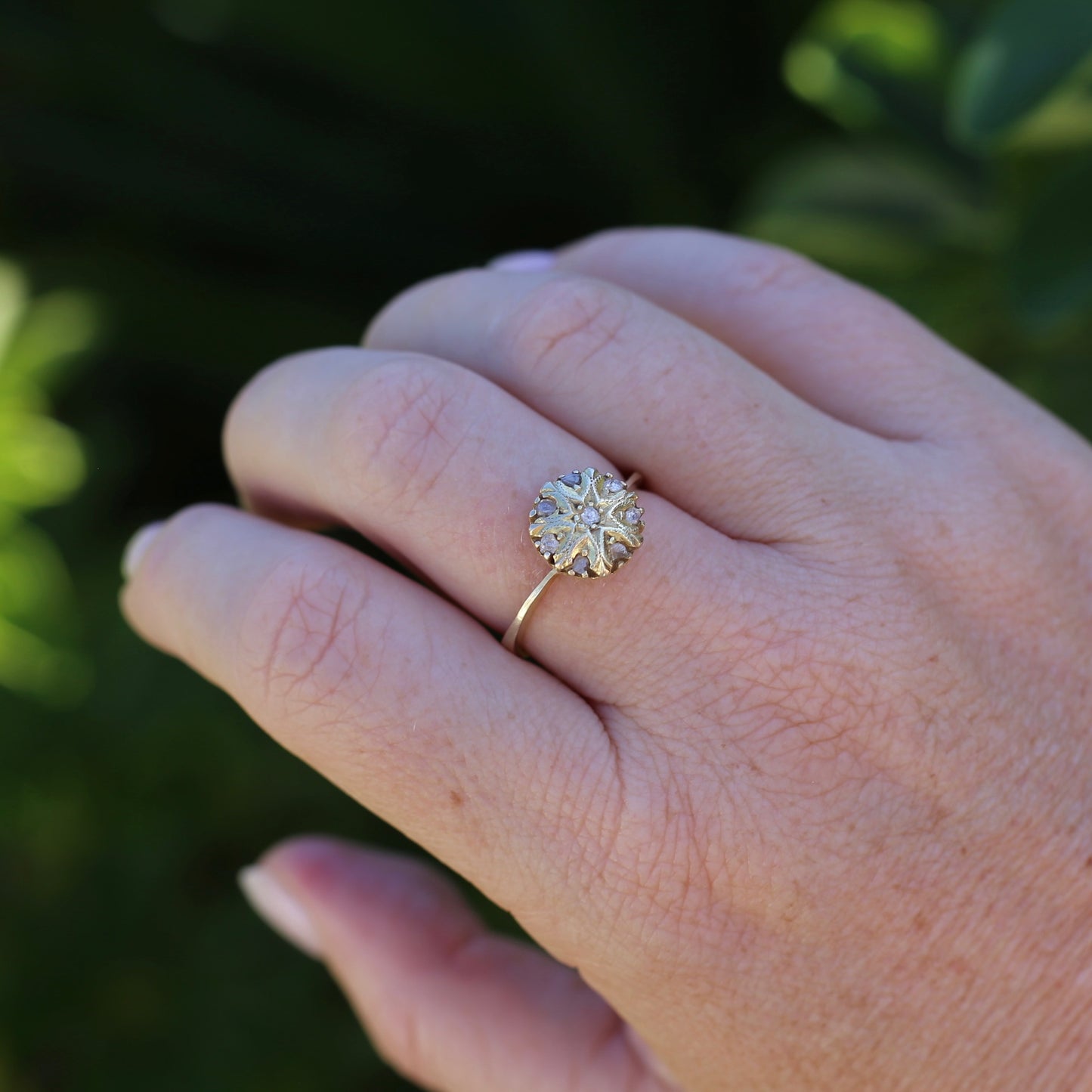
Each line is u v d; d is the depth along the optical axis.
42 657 0.24
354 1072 0.24
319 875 0.17
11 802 0.25
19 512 0.24
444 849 0.14
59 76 0.33
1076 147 0.20
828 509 0.15
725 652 0.14
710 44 0.33
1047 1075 0.14
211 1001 0.25
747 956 0.14
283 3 0.31
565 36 0.31
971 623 0.15
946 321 0.22
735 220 0.32
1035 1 0.17
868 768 0.14
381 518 0.15
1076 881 0.15
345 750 0.14
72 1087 0.24
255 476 0.16
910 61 0.22
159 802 0.26
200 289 0.34
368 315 0.36
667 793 0.14
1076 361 0.21
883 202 0.22
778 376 0.17
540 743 0.14
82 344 0.27
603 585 0.14
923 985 0.15
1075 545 0.16
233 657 0.14
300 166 0.35
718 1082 0.15
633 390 0.15
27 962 0.24
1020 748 0.15
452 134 0.35
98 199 0.34
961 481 0.16
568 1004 0.17
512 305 0.15
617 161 0.34
